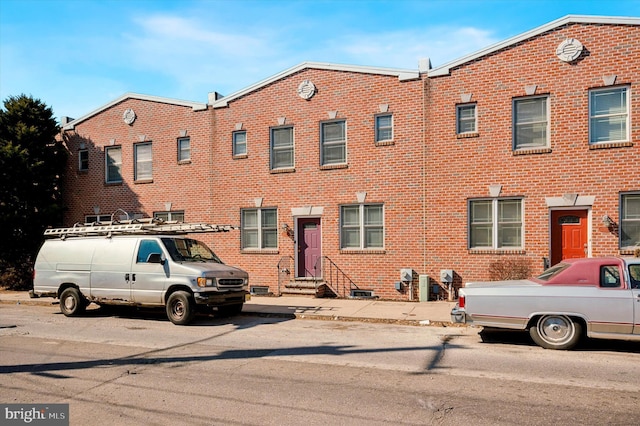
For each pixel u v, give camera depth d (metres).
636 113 13.52
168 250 12.26
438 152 15.54
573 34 14.19
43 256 13.89
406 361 8.04
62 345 9.42
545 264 14.25
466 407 5.78
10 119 20.31
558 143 14.27
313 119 17.17
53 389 6.55
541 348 8.99
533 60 14.59
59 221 20.92
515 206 14.81
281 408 5.77
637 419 5.38
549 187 14.33
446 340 9.77
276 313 13.09
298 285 16.75
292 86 17.52
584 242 14.12
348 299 15.82
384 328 11.23
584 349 8.89
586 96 14.04
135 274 12.40
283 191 17.55
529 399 6.07
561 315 8.77
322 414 5.56
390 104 16.14
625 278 8.55
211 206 18.70
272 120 17.80
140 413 5.62
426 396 6.20
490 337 9.99
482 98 15.10
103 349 9.04
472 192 15.12
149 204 19.81
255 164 18.06
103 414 5.59
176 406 5.86
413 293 15.63
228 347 9.18
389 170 16.09
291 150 17.66
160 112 19.77
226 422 5.33
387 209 16.09
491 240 15.04
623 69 13.66
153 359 8.23
